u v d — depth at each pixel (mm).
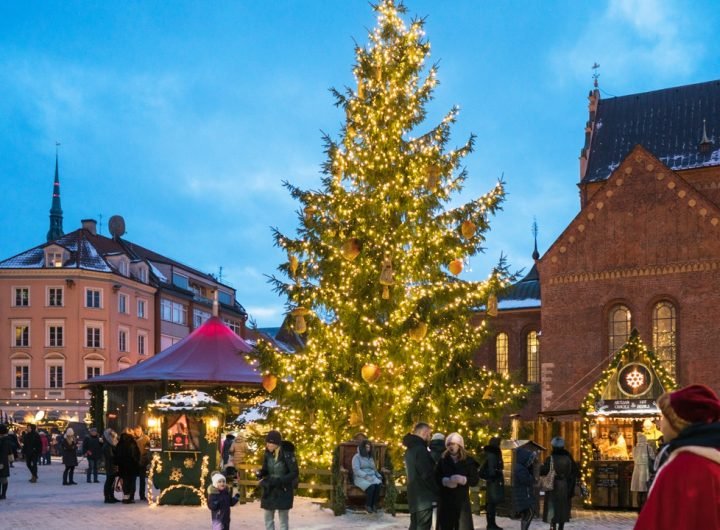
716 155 48188
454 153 27141
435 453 14516
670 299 39000
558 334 41188
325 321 26672
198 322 102812
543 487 17781
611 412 25812
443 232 26281
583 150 51469
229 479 16203
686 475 4480
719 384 37500
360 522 19672
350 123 27828
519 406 26391
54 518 19906
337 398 25547
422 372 25812
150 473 22859
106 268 83250
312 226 26969
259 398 36219
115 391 42125
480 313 53188
